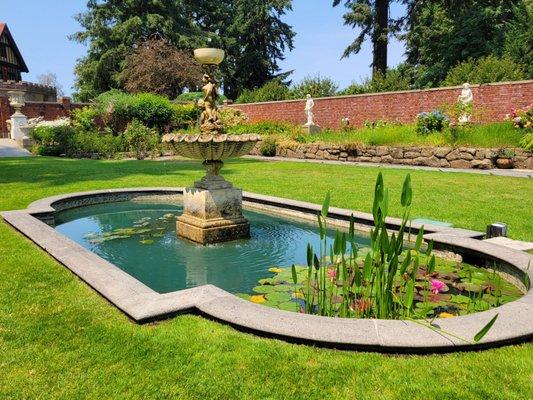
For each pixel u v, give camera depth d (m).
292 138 16.38
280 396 1.99
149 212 7.11
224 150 5.04
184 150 5.12
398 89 19.95
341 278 3.68
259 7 36.31
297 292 3.53
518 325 2.52
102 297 3.12
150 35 32.03
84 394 2.00
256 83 38.12
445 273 3.87
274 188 8.38
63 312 2.87
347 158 14.10
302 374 2.16
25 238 4.79
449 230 4.84
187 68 27.47
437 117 13.40
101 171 11.18
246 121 21.55
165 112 20.55
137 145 17.12
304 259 4.60
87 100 34.47
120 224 6.28
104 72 31.81
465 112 12.60
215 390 2.03
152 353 2.35
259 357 2.30
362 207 6.44
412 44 25.05
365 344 2.35
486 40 21.58
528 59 18.80
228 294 3.03
